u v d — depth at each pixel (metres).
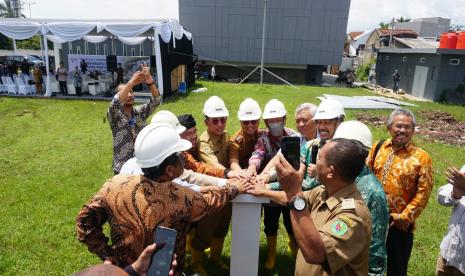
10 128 10.70
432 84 21.95
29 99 15.02
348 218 1.81
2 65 17.23
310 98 18.67
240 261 2.77
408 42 27.69
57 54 21.67
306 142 3.28
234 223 2.70
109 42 21.47
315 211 2.09
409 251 2.96
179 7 30.89
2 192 5.82
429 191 2.84
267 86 24.48
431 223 5.07
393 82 27.20
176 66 17.03
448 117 14.59
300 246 1.78
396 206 2.92
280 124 3.42
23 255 4.07
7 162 7.51
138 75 3.85
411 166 2.86
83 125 11.15
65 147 8.70
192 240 3.45
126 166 2.61
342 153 1.88
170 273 1.69
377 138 10.28
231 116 12.55
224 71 32.22
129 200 1.91
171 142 1.94
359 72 40.88
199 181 2.65
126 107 3.92
